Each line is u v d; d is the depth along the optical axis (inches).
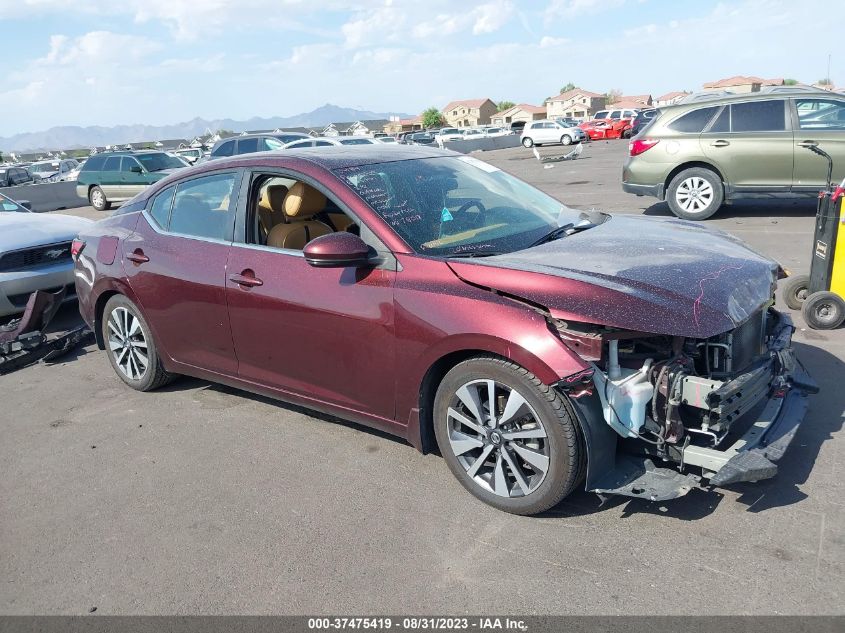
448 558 110.6
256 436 160.4
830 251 197.9
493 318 113.5
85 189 810.8
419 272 125.3
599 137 1780.3
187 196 170.6
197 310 163.0
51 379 212.7
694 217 382.3
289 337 145.0
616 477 112.5
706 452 109.3
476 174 163.8
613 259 124.0
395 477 137.2
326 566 111.1
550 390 109.9
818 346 187.3
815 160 349.4
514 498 119.3
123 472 148.0
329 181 140.7
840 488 120.3
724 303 112.4
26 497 141.3
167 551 118.7
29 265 255.1
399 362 127.8
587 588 101.0
